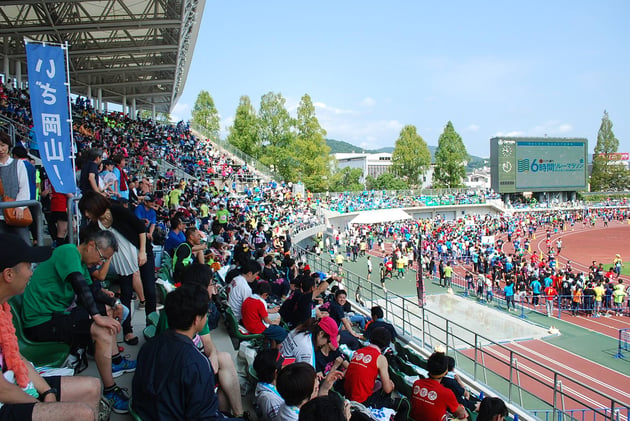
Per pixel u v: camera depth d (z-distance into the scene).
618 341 19.12
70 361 4.76
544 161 76.69
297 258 20.73
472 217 65.38
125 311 5.73
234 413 4.61
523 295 23.16
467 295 26.36
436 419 5.48
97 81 43.94
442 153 86.00
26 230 6.55
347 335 8.53
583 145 78.44
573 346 18.59
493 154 75.62
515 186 75.50
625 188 111.00
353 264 37.12
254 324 6.73
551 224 68.19
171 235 9.34
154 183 24.39
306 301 7.96
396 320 20.44
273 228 27.50
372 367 5.72
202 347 4.39
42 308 4.17
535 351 18.09
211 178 36.38
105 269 4.86
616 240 55.41
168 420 3.18
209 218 19.66
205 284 5.46
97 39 30.98
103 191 8.31
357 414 4.26
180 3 24.62
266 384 4.62
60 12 25.30
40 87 6.95
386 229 51.94
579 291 23.06
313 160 60.75
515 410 9.28
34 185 7.68
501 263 29.45
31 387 3.24
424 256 33.44
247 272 7.50
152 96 55.34
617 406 13.55
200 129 51.62
